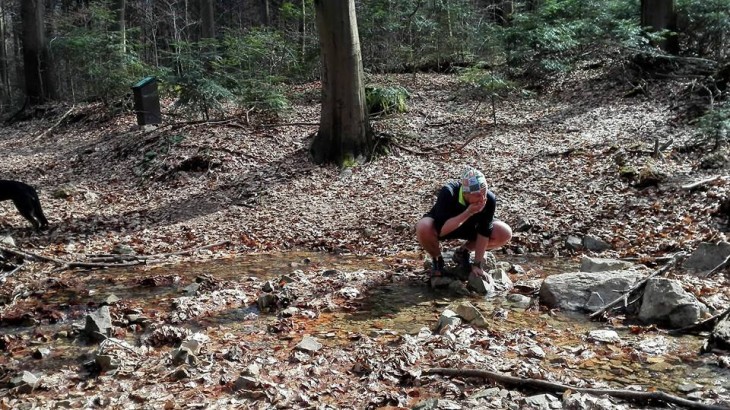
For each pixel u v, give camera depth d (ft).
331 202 29.48
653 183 25.82
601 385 11.67
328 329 15.31
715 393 11.21
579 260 20.43
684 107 37.09
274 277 20.13
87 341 15.31
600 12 45.62
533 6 54.85
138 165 38.63
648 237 21.27
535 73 50.03
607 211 24.26
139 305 17.83
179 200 32.09
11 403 11.93
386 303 17.12
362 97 35.22
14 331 16.22
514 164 32.01
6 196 26.37
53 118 59.67
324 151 35.24
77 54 56.80
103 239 26.07
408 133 38.91
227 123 42.55
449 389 11.65
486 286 17.54
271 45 53.11
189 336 14.96
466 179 16.51
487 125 41.24
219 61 48.34
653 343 13.62
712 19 43.68
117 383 12.62
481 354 13.23
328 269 20.68
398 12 57.41
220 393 11.94
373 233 24.84
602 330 14.40
